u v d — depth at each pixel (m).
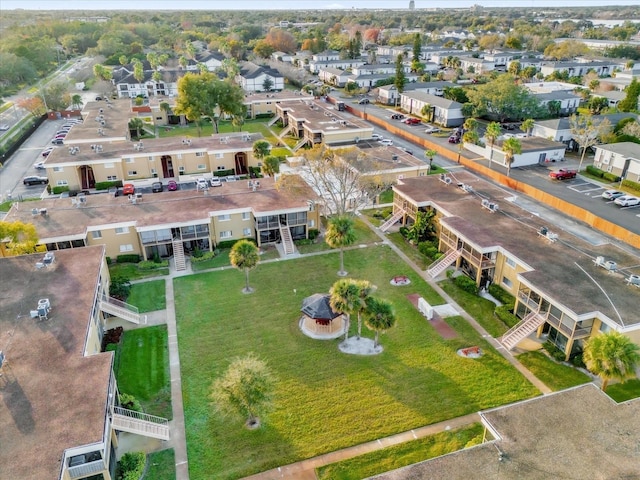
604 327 33.84
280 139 94.44
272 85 136.50
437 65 164.75
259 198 55.34
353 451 28.45
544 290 36.59
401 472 23.19
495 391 32.91
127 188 65.06
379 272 48.47
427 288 45.62
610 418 25.97
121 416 28.45
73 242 47.72
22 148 88.31
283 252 52.53
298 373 34.59
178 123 107.75
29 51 156.88
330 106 117.56
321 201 55.94
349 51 186.62
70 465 24.03
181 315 41.50
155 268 49.22
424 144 89.69
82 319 32.81
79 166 68.00
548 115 104.00
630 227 56.16
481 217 49.66
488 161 79.88
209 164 74.25
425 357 36.22
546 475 22.64
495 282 44.84
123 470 26.53
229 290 45.34
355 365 35.41
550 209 62.91
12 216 50.72
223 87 91.12
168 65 157.75
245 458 28.02
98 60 173.25
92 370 28.31
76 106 120.38
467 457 23.83
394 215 58.25
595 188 68.56
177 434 29.64
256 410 28.88
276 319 40.94
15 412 25.34
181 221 49.56
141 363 35.66
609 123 79.94
